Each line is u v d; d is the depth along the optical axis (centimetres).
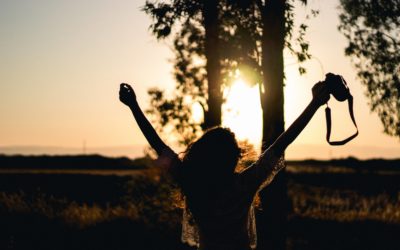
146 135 323
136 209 1532
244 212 310
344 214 1812
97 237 1337
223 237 308
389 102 1390
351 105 301
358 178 4662
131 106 325
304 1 902
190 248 1282
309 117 303
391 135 1388
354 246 1355
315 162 9012
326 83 302
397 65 1376
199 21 1175
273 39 895
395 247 1348
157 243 1315
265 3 905
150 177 1617
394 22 1359
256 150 337
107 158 7550
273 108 892
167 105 1462
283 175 903
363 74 1405
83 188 2892
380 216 1748
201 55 1468
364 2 1365
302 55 920
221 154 304
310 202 2430
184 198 331
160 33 1049
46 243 1285
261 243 894
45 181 3378
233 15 1141
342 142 301
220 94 1302
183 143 1462
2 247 1237
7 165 6938
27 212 1520
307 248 1326
